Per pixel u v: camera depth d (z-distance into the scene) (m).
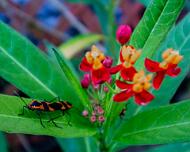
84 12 0.54
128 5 0.53
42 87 0.24
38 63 0.24
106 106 0.22
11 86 0.46
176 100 0.52
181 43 0.26
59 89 0.24
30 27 0.50
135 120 0.22
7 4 0.49
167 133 0.21
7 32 0.24
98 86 0.22
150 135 0.21
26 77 0.24
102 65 0.20
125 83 0.20
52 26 0.55
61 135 0.21
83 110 0.23
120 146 0.25
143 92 0.20
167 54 0.20
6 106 0.21
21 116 0.21
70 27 0.56
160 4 0.22
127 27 0.22
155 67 0.20
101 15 0.40
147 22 0.22
